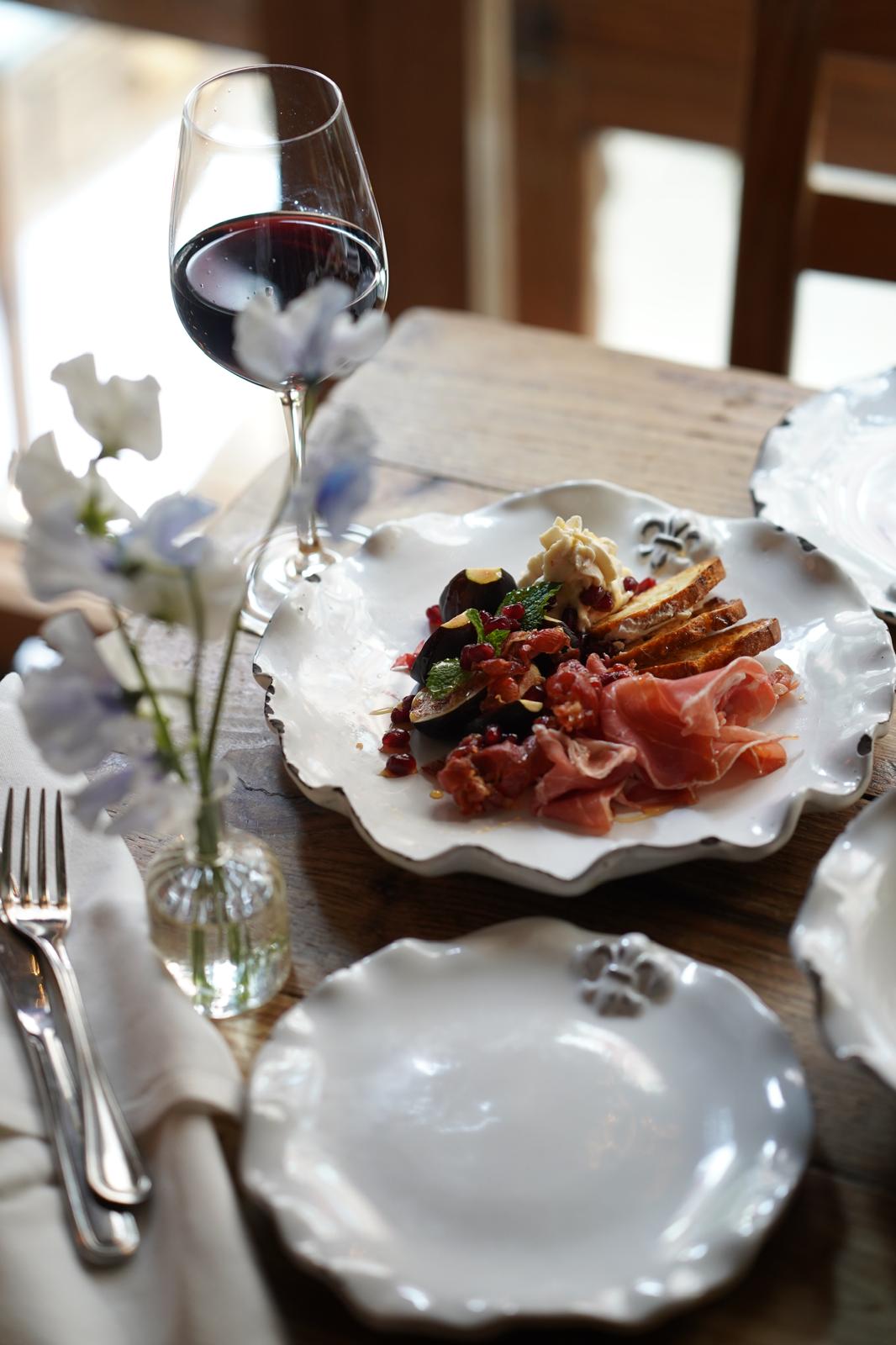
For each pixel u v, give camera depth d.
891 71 1.90
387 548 1.17
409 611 1.15
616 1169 0.90
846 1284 0.88
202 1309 0.86
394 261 2.25
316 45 2.03
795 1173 0.88
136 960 0.96
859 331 2.08
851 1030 0.90
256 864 0.96
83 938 0.99
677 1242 0.87
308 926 1.01
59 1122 0.91
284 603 1.11
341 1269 0.86
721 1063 0.92
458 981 0.96
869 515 1.22
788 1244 0.89
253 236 1.11
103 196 2.14
